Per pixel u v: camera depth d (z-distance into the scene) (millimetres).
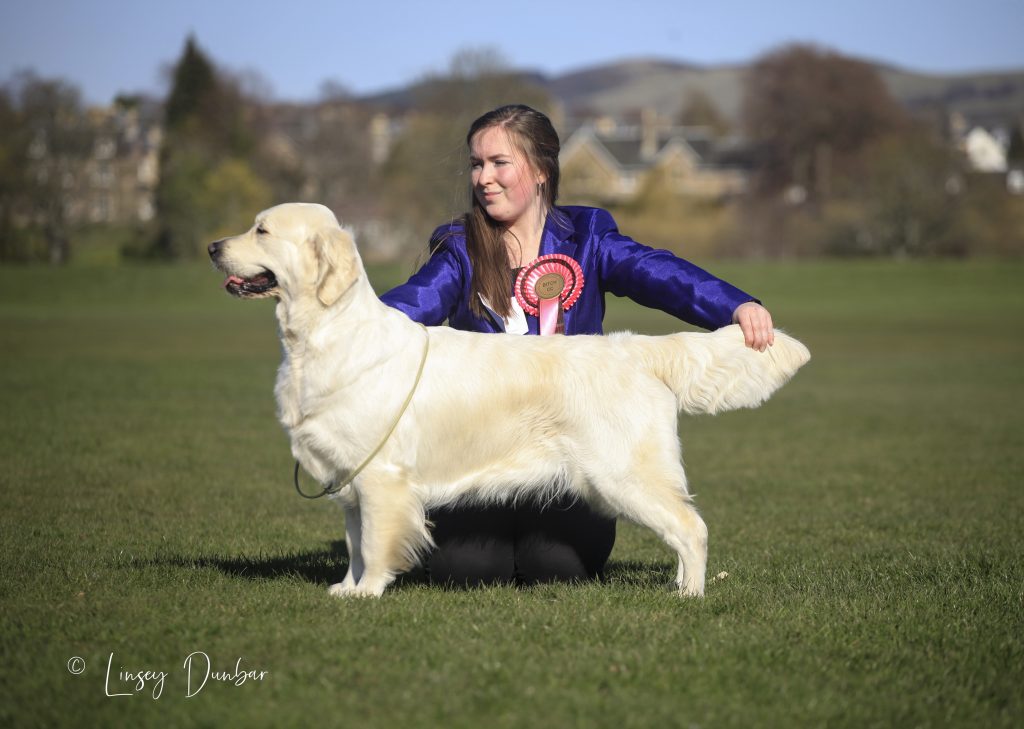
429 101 68000
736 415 18938
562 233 7344
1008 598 6656
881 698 4898
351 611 6023
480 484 6516
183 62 95125
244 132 92625
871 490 11789
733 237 77750
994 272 65250
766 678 5094
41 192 77500
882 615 6191
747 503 11023
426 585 7219
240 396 19203
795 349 6633
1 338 33250
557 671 5105
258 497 10594
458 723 4527
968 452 14625
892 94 113938
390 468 6324
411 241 70812
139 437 14141
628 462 6383
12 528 8594
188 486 10984
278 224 6227
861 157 92688
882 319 47844
